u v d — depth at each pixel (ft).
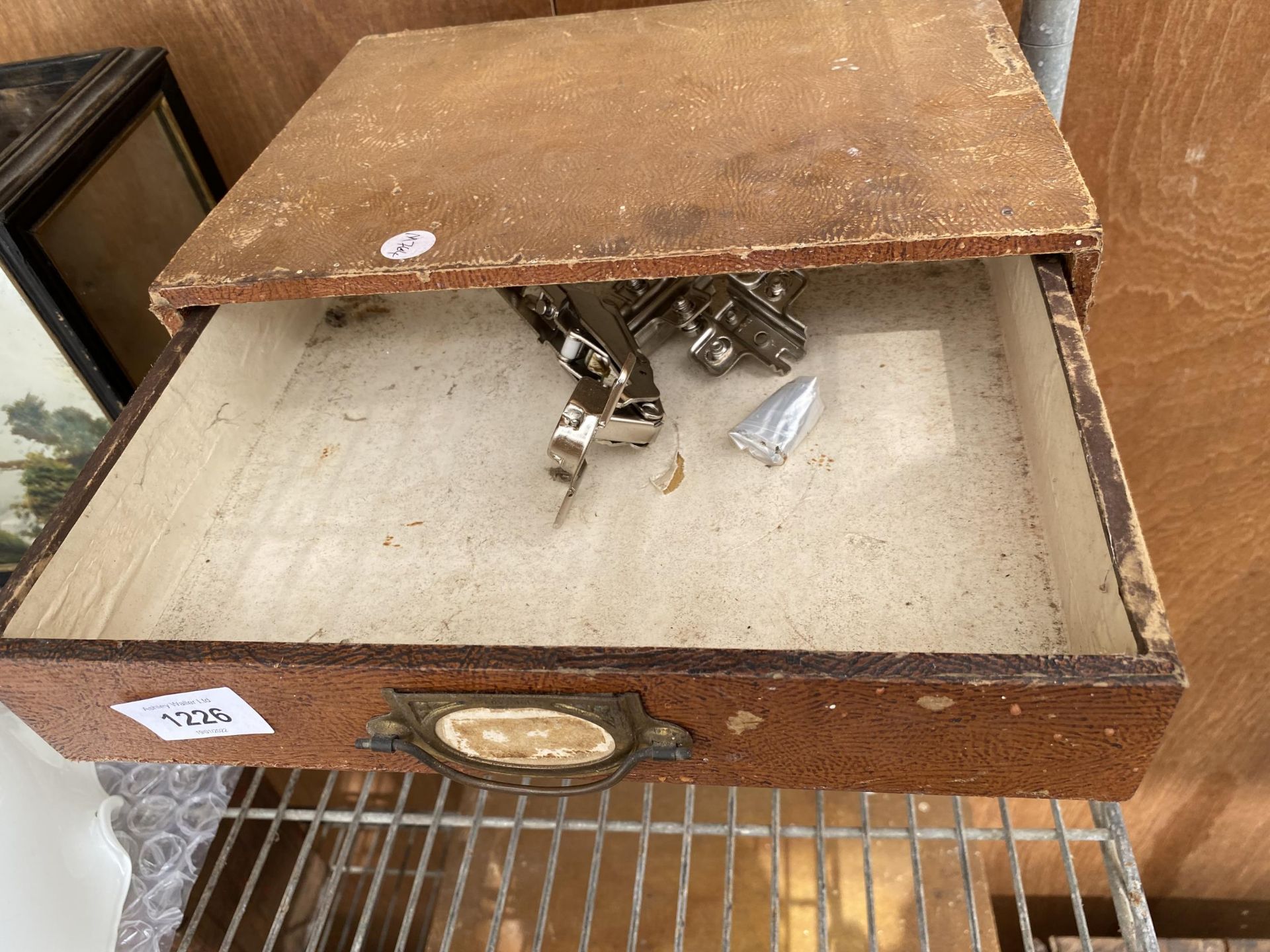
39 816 2.41
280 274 2.01
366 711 1.78
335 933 4.07
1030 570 1.93
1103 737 1.54
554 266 1.90
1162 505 4.03
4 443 2.84
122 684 1.76
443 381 2.58
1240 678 4.50
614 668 1.55
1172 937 5.86
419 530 2.25
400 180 2.20
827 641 1.91
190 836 2.85
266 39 3.06
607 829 2.94
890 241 1.80
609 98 2.32
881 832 2.90
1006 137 1.97
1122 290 3.39
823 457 2.20
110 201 2.67
